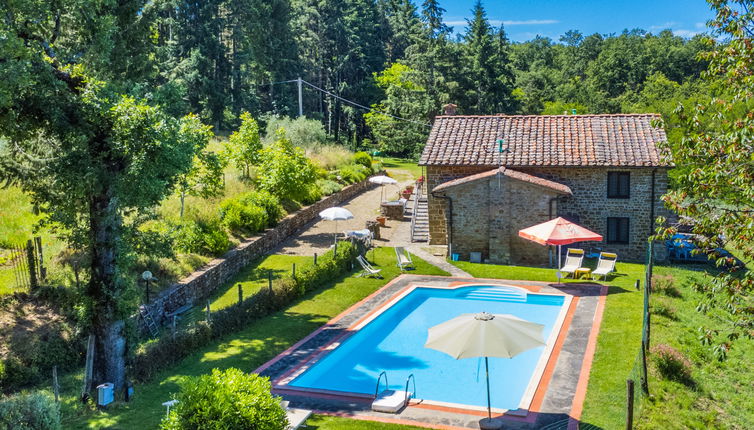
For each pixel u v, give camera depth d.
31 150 16.02
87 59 16.20
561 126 33.22
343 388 16.08
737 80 13.21
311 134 55.28
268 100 73.44
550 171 30.94
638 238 30.44
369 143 83.00
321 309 22.41
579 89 103.81
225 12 74.62
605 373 16.22
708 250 13.42
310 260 28.94
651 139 31.05
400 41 101.69
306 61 80.12
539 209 29.58
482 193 30.33
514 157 31.31
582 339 18.88
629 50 110.69
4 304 18.16
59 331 17.48
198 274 23.05
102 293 15.48
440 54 70.12
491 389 16.05
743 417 15.67
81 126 14.58
